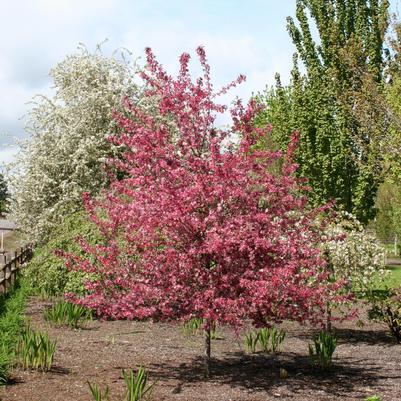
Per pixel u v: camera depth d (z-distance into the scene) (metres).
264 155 6.87
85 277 11.04
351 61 17.27
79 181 17.42
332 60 18.77
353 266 10.77
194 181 6.72
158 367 7.45
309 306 6.89
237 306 6.23
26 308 11.62
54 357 7.48
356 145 17.22
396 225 25.89
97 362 7.43
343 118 17.19
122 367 7.27
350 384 6.95
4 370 6.20
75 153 17.23
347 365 8.10
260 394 6.36
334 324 12.05
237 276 6.46
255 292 6.19
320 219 10.43
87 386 6.24
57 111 18.31
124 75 18.97
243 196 6.59
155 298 6.77
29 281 13.20
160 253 6.83
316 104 16.44
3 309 10.30
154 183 6.71
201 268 6.54
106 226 7.26
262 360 8.22
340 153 16.33
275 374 7.36
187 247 6.68
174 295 6.66
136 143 6.80
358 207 16.83
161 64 6.98
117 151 16.95
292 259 6.68
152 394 6.11
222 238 6.36
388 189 34.38
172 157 6.79
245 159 6.82
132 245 7.14
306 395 6.38
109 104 17.64
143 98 17.70
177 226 6.52
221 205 6.59
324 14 19.28
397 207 25.58
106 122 18.11
